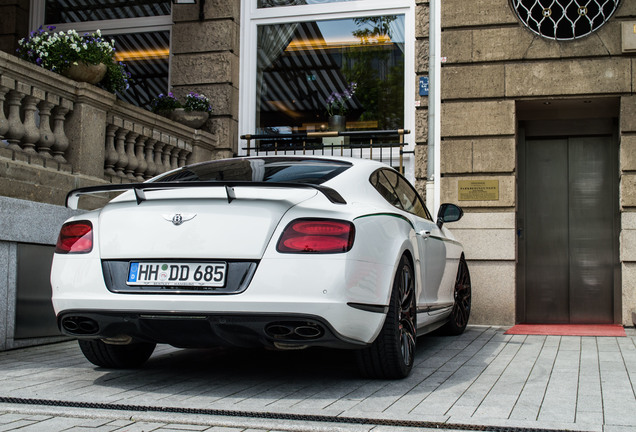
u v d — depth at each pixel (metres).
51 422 2.92
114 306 3.45
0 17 9.11
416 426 2.87
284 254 3.34
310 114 8.50
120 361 4.20
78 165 5.84
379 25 8.41
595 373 4.14
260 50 8.73
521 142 7.56
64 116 5.83
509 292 6.84
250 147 8.52
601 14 6.84
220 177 4.08
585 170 7.44
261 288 3.31
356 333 3.46
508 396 3.47
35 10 9.27
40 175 5.37
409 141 8.08
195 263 3.42
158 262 3.46
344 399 3.38
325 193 3.42
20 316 5.08
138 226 3.53
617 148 7.33
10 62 5.05
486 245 6.89
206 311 3.33
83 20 9.30
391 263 3.74
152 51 9.05
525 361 4.62
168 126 7.26
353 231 3.44
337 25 8.55
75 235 3.67
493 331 6.39
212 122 8.40
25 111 5.43
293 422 2.92
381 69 8.37
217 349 5.20
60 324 3.71
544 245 7.49
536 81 6.88
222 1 8.48
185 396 3.43
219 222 3.43
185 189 3.59
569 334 6.12
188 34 8.55
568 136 7.48
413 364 4.48
